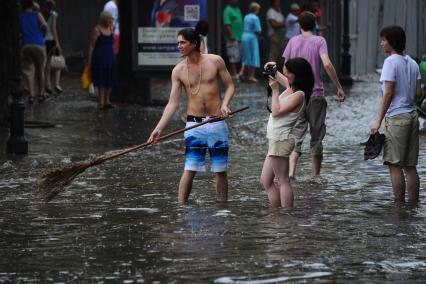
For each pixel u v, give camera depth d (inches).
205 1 1657.2
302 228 704.4
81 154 1117.1
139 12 1660.9
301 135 956.0
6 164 1038.4
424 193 865.5
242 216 751.1
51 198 780.0
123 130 1342.3
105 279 568.1
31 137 1262.3
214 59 806.5
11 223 731.4
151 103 1675.7
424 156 1090.7
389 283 557.0
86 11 2364.7
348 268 588.7
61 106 1628.9
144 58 1663.4
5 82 1349.7
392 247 644.7
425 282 559.5
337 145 1195.9
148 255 622.5
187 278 566.9
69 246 652.1
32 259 617.0
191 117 810.8
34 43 1656.0
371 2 2487.7
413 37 2650.1
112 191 873.5
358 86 2091.5
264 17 2440.9
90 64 1583.4
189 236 677.3
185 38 797.9
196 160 806.5
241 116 1501.0
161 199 832.9
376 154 818.2
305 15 978.1
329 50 2242.9
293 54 976.3
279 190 800.3
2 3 1315.2
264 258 611.8
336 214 762.2
